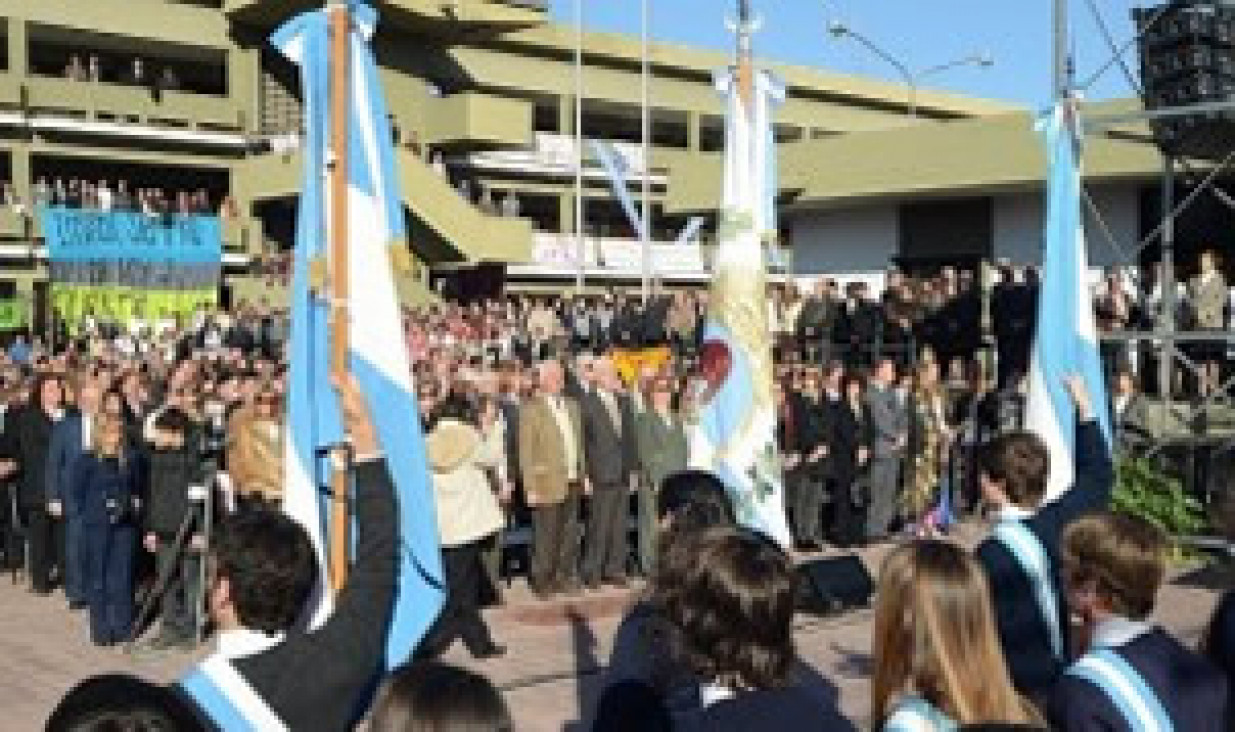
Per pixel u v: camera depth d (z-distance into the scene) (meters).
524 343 23.66
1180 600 11.38
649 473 12.34
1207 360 15.34
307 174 4.78
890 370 14.98
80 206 30.47
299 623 3.09
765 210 8.02
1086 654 3.36
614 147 47.66
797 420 14.15
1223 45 12.43
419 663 2.23
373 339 4.61
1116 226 25.53
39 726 7.79
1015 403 15.78
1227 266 22.92
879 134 30.14
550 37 47.53
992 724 2.34
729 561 2.72
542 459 11.56
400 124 41.00
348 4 4.80
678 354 19.81
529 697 8.49
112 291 29.72
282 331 24.50
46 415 11.96
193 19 38.25
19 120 34.16
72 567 11.22
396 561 3.14
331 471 4.47
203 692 2.79
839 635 10.14
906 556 2.96
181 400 10.58
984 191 28.97
